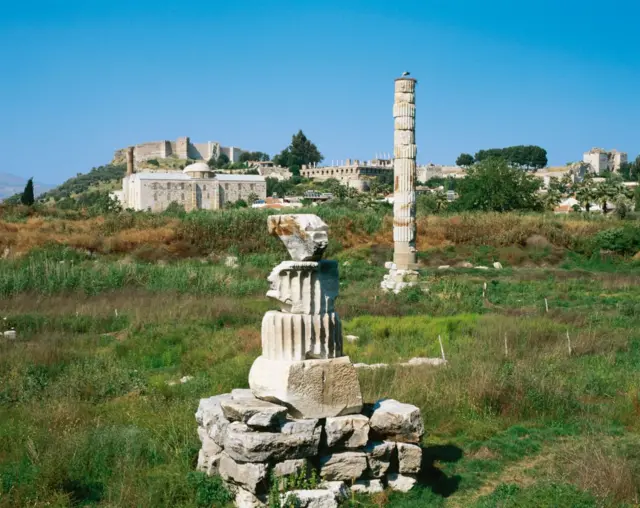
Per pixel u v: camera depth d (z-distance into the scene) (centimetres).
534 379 1229
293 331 812
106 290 2719
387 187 14388
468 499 830
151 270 3136
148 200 11794
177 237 4625
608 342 1722
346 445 788
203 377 1341
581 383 1312
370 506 762
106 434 935
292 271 820
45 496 773
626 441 1010
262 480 738
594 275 3812
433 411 1112
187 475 808
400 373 1300
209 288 2825
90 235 4484
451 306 2534
